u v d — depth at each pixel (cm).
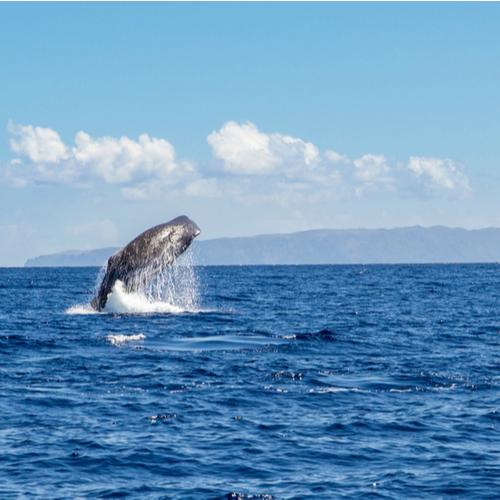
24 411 3147
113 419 3050
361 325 6381
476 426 2991
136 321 5850
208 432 2895
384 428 2959
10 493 2303
